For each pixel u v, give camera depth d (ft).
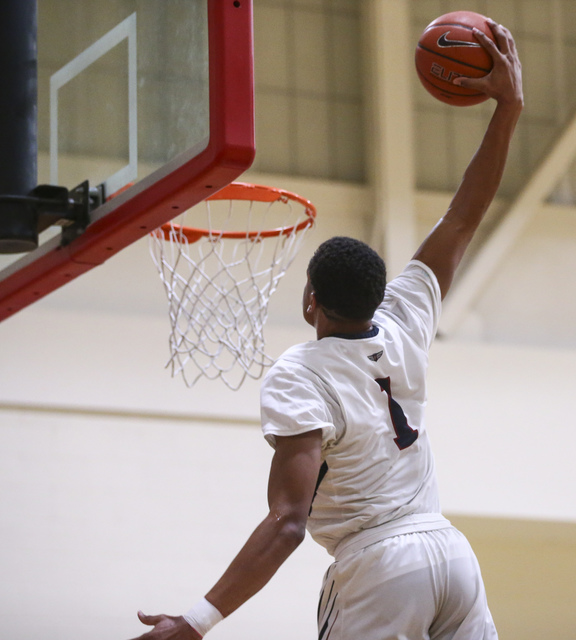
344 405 10.49
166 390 37.88
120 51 14.21
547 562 43.09
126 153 13.69
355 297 10.94
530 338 43.80
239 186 21.42
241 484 37.78
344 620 10.21
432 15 45.03
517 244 44.73
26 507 35.47
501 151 12.82
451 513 39.22
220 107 11.62
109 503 36.32
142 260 40.19
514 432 40.75
